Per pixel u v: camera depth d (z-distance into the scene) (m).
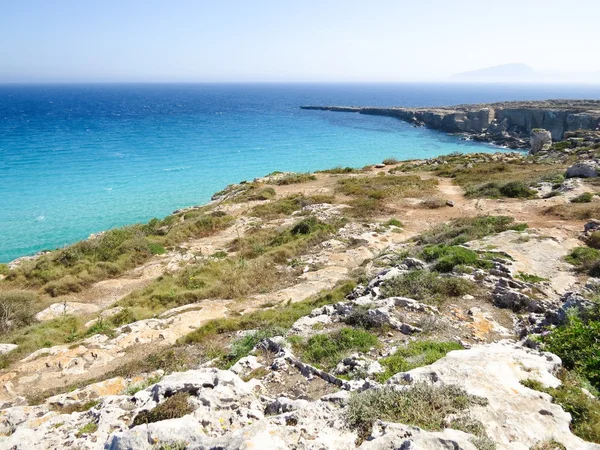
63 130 98.81
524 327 10.69
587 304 10.42
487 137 105.06
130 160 68.56
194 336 13.77
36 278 23.22
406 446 4.94
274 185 48.75
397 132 116.00
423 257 16.97
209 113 156.62
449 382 6.54
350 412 6.13
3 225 39.78
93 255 25.69
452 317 11.52
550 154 55.47
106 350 13.54
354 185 41.84
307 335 11.38
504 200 30.83
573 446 5.30
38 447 6.66
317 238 25.45
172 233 30.20
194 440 5.70
